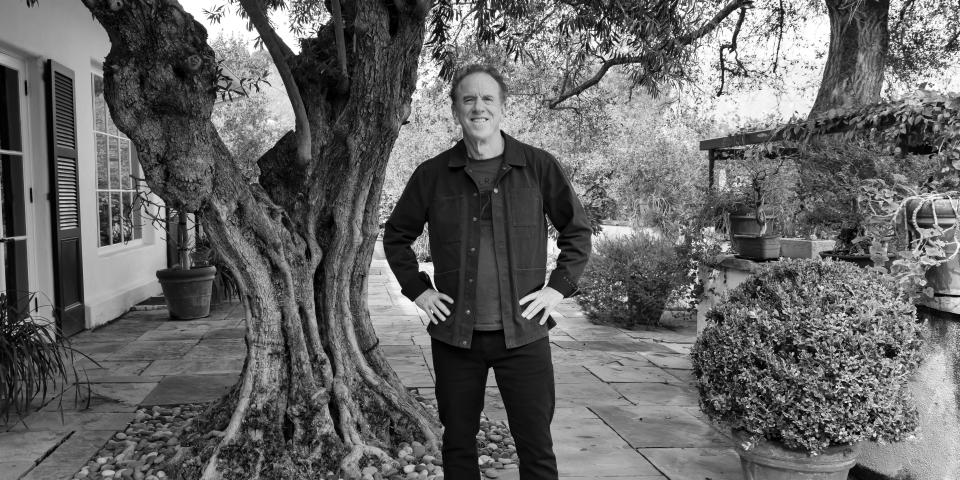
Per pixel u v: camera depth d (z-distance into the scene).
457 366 2.20
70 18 6.48
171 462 3.06
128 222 8.19
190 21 2.54
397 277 2.30
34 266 5.86
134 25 2.41
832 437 2.47
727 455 3.46
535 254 2.20
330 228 3.30
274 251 3.01
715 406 2.67
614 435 3.77
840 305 2.56
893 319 2.53
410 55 3.14
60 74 6.14
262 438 3.02
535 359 2.18
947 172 3.05
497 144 2.25
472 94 2.17
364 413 3.40
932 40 8.59
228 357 5.63
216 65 2.63
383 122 3.16
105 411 4.09
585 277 7.75
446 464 2.24
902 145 4.23
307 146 3.05
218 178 2.79
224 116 12.75
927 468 2.79
